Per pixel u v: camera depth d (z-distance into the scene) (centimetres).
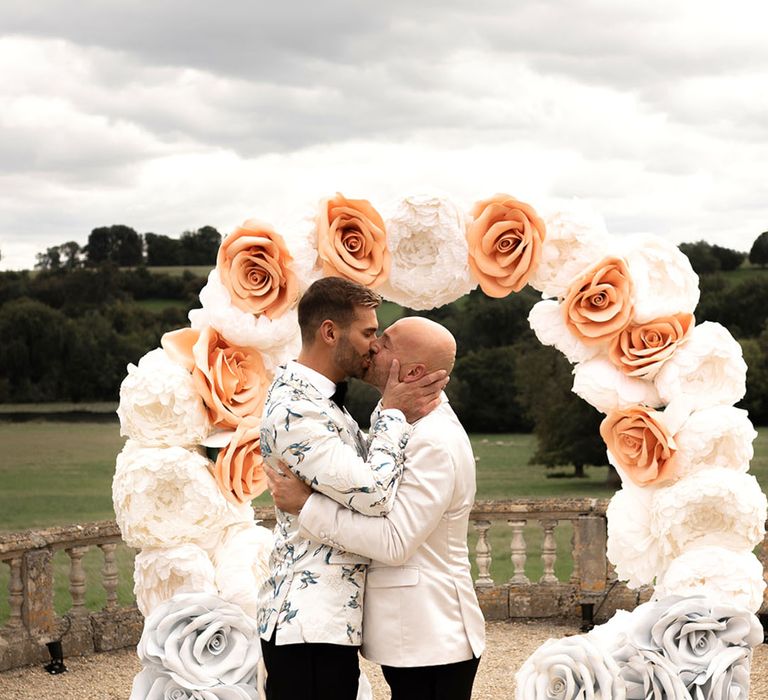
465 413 2769
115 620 773
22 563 724
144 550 504
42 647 730
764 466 2144
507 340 2797
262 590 362
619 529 513
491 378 2761
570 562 1355
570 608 835
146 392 495
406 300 521
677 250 525
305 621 339
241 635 455
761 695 646
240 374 512
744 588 482
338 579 344
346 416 359
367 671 729
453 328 2816
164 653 446
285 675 344
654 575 511
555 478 2466
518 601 842
